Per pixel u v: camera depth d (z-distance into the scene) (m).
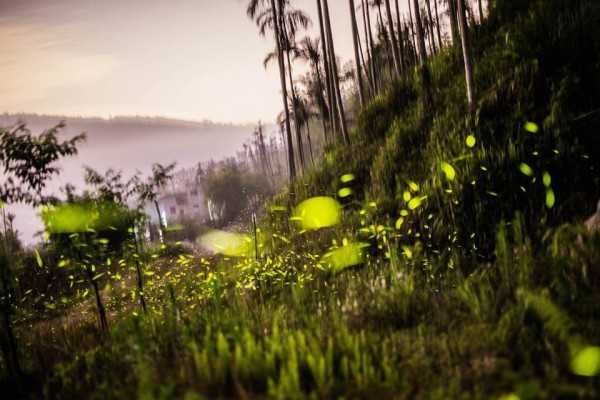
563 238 3.57
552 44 6.73
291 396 2.05
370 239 6.08
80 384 3.04
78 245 4.37
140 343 3.18
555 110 5.80
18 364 3.62
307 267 6.17
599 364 1.97
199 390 2.31
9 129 4.30
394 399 2.11
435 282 4.34
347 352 2.56
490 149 5.79
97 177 5.06
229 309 4.32
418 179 7.16
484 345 2.54
